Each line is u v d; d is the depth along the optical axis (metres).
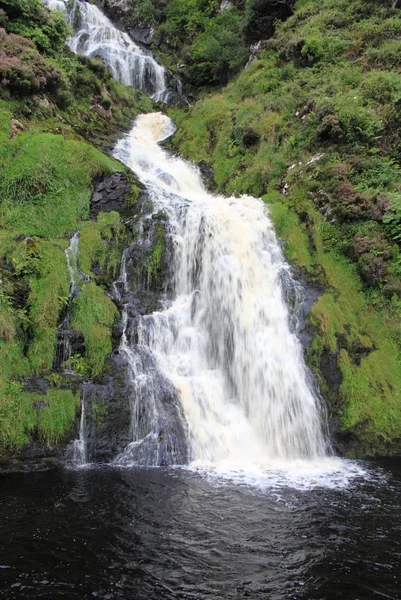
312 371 11.10
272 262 13.28
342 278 12.87
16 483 7.89
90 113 19.45
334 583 5.53
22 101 15.28
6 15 17.22
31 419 8.71
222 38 25.86
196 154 19.44
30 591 5.22
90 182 13.60
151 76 27.73
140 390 9.83
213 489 7.93
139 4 31.98
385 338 11.98
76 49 27.72
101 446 9.10
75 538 6.26
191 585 5.44
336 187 14.24
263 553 6.09
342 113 15.58
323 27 21.61
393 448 10.37
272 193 15.61
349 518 7.03
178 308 12.15
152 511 7.05
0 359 9.10
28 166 12.82
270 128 17.94
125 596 5.21
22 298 10.25
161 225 13.11
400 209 13.02
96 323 10.55
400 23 20.02
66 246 11.84
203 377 11.05
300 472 8.98
